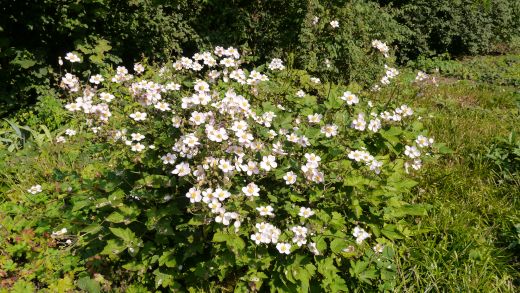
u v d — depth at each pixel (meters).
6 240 3.29
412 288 3.00
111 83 3.90
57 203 3.57
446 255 3.28
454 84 8.22
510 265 3.30
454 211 3.75
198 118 2.56
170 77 3.02
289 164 2.71
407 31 9.00
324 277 2.81
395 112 3.14
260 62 6.91
